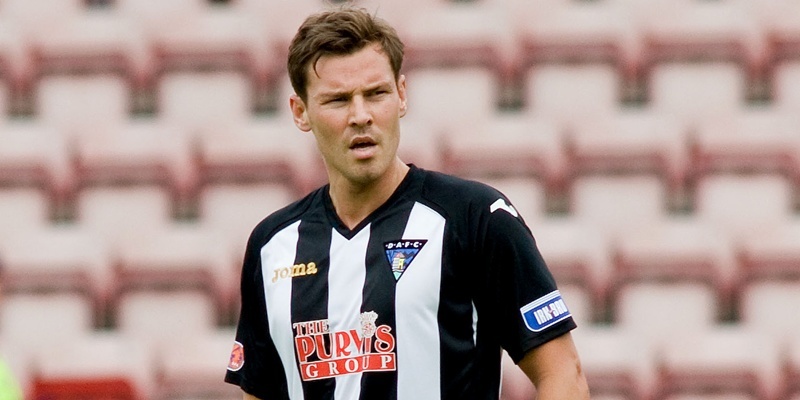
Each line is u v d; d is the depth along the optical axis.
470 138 28.69
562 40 30.75
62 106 30.81
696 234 26.80
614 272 26.88
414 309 9.91
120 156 28.92
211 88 30.67
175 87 30.67
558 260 26.36
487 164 28.53
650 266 26.83
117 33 31.19
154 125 29.56
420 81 30.41
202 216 28.61
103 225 28.61
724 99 30.45
